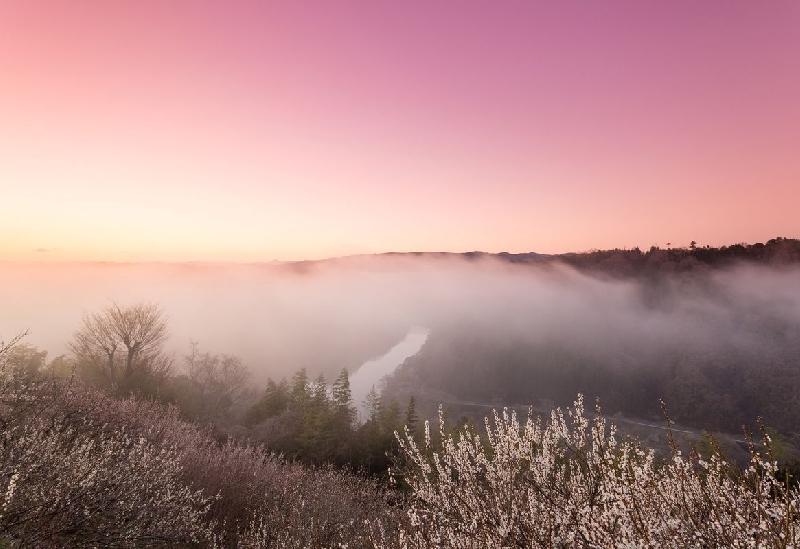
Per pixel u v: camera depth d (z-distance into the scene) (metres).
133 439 8.90
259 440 26.23
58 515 4.95
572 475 3.39
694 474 2.66
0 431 6.07
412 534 3.72
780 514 2.17
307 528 7.22
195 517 6.83
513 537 3.08
